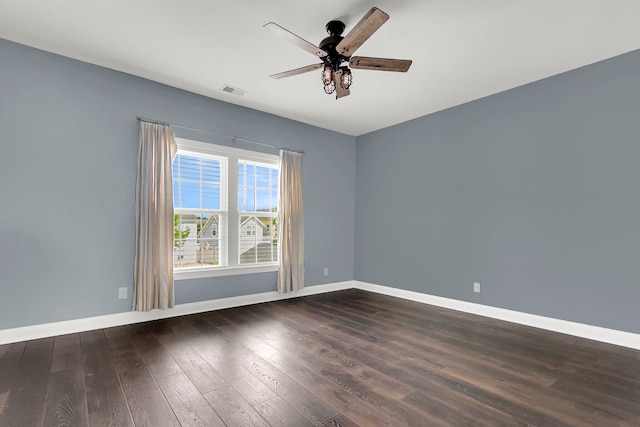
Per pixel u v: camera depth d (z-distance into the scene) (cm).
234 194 417
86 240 314
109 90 329
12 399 192
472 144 402
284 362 247
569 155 322
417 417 177
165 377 221
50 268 296
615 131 296
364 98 397
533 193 347
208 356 257
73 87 310
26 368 232
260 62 313
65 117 306
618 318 291
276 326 336
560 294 326
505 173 370
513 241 362
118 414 178
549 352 271
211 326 333
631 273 285
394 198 495
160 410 182
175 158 376
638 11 231
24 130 287
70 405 186
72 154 308
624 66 292
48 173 297
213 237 404
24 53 288
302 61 311
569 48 283
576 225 317
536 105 346
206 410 182
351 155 559
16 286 281
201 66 322
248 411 182
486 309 382
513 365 245
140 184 340
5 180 278
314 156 505
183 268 378
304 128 493
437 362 250
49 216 296
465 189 408
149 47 288
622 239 290
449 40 271
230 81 355
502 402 194
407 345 285
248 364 243
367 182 541
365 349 275
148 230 341
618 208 293
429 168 450
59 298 300
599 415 182
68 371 228
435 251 439
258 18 245
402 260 481
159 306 346
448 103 412
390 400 195
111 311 327
